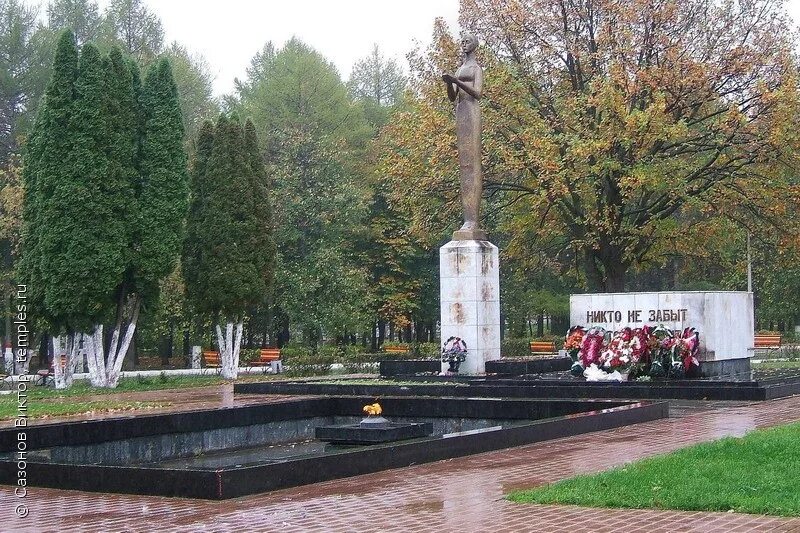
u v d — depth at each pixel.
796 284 51.94
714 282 56.72
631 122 32.00
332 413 21.17
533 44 37.25
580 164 33.59
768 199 35.19
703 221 39.19
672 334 24.78
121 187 32.03
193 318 44.53
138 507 10.31
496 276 28.48
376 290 52.62
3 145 49.75
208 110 57.31
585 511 9.31
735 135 34.41
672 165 33.44
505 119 35.75
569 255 50.81
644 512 9.17
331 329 47.94
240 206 38.09
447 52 36.81
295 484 11.32
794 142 33.56
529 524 8.79
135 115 33.44
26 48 49.88
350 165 52.59
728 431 15.37
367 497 10.45
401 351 47.66
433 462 12.91
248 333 55.34
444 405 19.77
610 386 22.83
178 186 33.66
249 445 19.20
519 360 29.42
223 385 33.31
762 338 50.88
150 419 17.27
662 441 14.30
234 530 8.95
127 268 33.06
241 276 37.72
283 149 49.12
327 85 55.06
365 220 53.09
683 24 35.69
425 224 37.81
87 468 11.52
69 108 31.36
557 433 15.05
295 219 47.47
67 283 30.95
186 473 10.81
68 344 33.03
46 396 28.92
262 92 54.44
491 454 13.50
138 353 63.03
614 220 36.31
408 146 38.41
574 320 26.50
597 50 36.09
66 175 31.09
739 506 9.09
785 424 15.70
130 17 55.44
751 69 34.38
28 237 32.47
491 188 37.88
